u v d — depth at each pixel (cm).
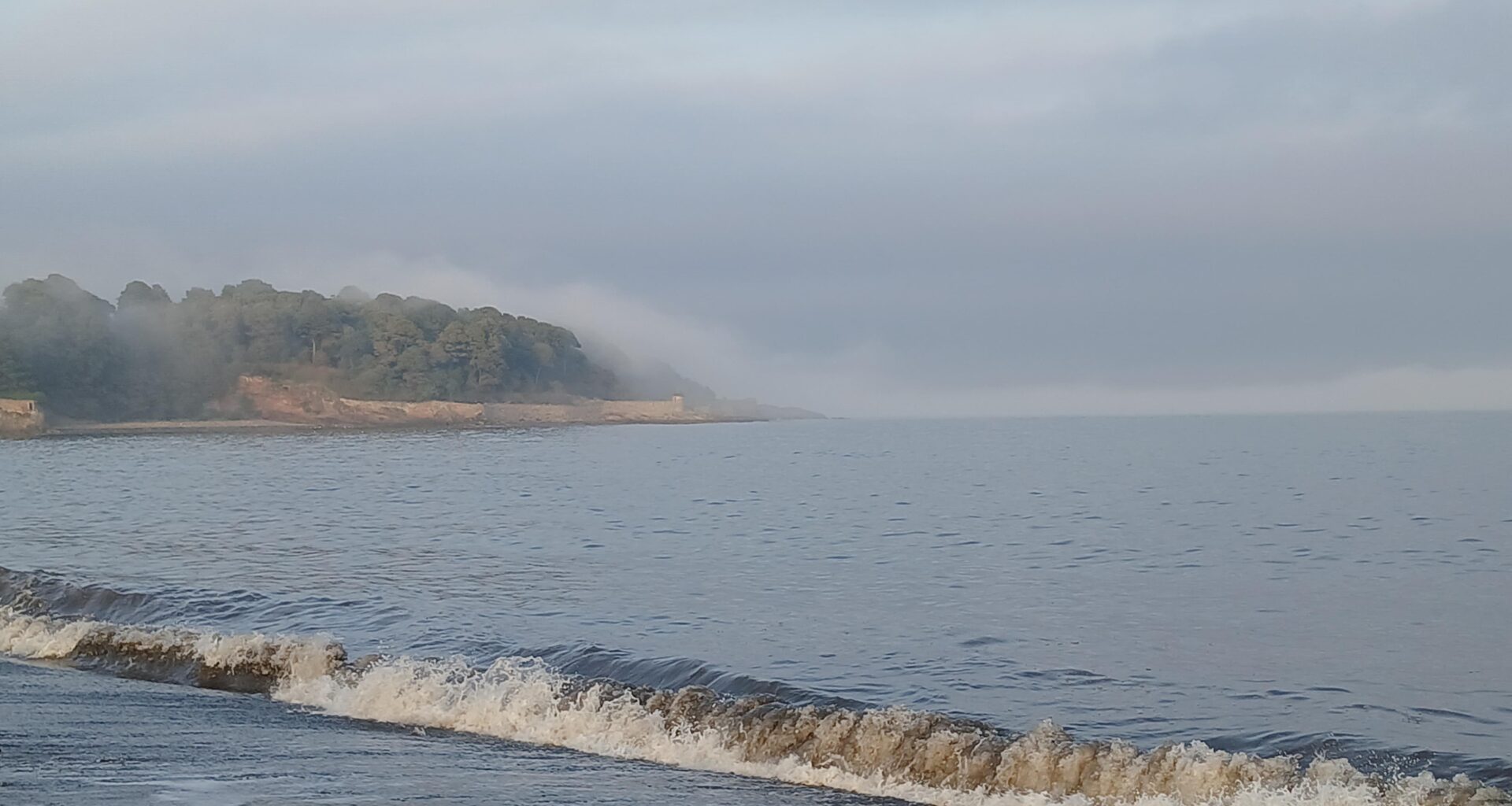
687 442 11962
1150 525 3891
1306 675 1673
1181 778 1170
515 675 1589
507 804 1109
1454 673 1688
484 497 5338
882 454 9225
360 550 3278
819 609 2241
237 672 1716
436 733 1419
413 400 17050
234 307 16725
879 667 1734
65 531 3828
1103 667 1736
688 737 1358
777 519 4259
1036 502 4838
